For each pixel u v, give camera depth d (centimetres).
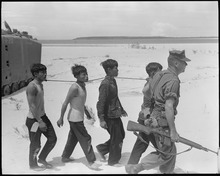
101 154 427
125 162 421
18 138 463
